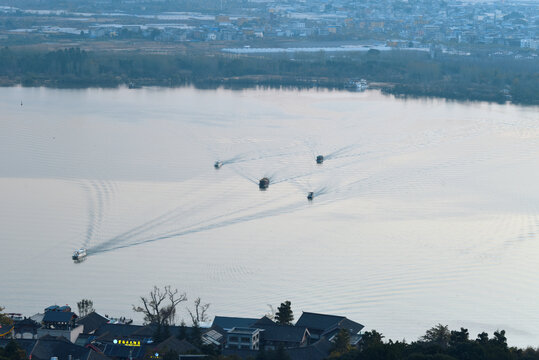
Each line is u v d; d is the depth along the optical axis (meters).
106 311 170.12
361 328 159.38
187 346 145.38
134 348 146.88
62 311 158.62
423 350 141.50
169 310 163.62
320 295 179.25
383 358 136.12
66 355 143.38
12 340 143.62
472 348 140.00
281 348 142.25
